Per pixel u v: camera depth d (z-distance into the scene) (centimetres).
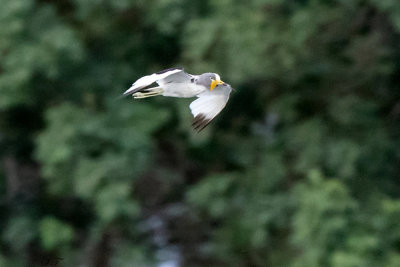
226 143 1664
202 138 1510
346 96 1606
